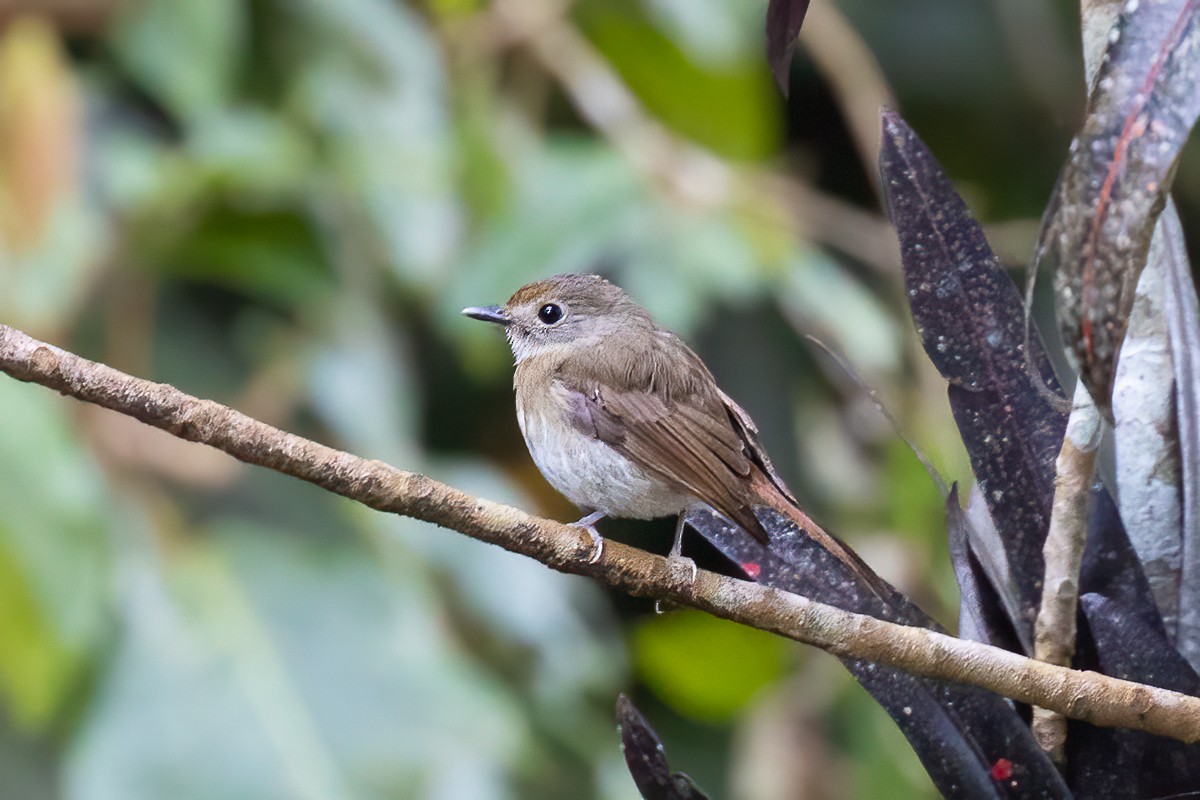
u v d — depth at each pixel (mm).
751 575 4641
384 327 10172
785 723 10164
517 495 9672
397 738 8555
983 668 4043
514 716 8781
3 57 9258
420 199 10156
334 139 10266
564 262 9906
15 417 8594
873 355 9906
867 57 10766
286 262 10008
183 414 4379
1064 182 3443
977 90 11711
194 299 10141
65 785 8500
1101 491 4336
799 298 9984
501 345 9945
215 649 8727
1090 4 3994
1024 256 10797
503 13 10469
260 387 9805
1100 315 3379
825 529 4746
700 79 10977
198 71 10047
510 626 9578
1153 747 4160
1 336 4344
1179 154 3326
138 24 9969
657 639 10414
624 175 10281
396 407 9859
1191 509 4359
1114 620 4191
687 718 10992
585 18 10812
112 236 9773
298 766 8414
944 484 4328
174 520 9203
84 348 9672
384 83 10438
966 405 4352
